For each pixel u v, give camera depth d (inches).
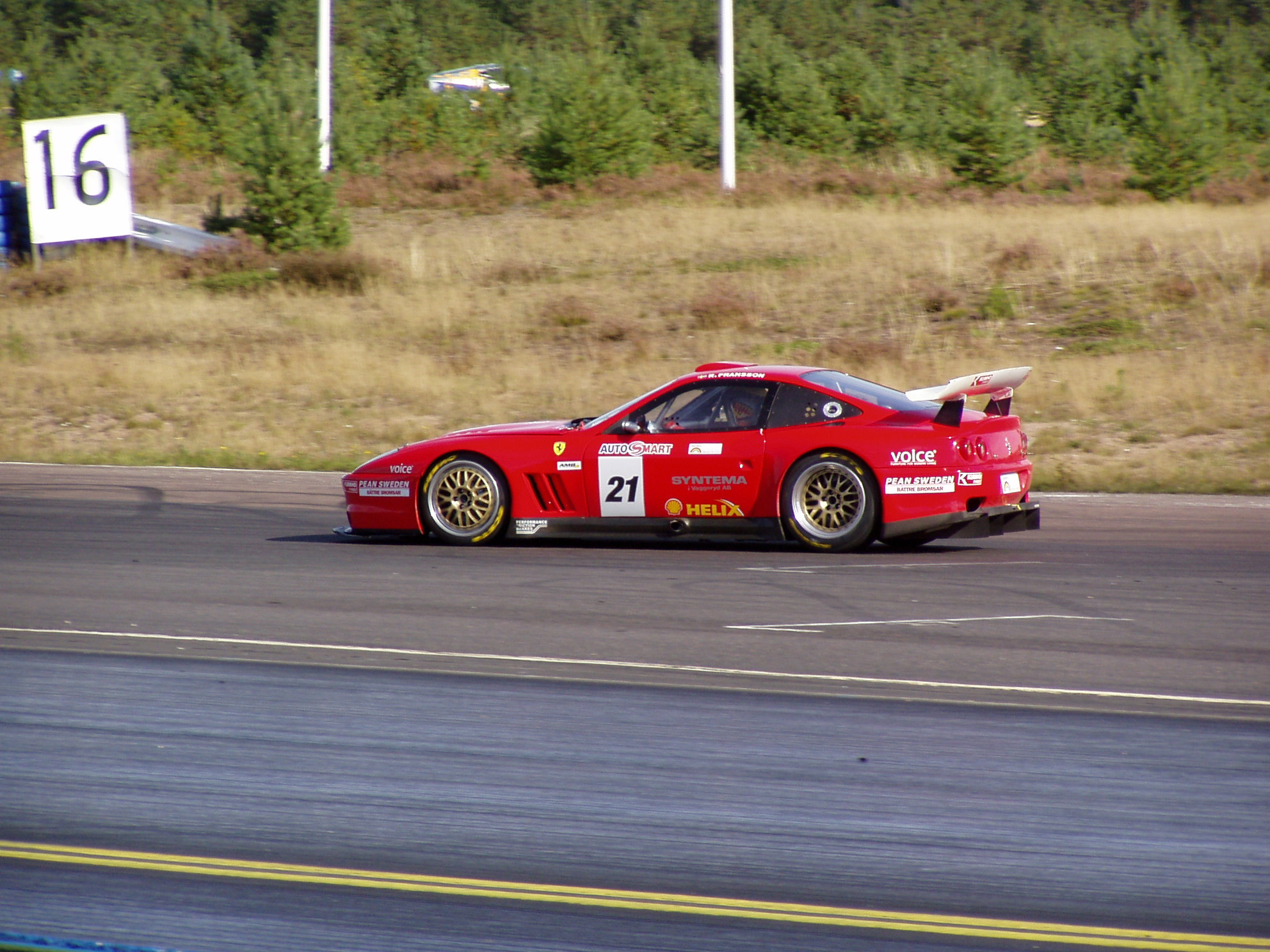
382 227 4805.6
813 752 709.3
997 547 1397.6
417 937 495.2
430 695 821.9
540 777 672.4
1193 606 1082.1
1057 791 647.1
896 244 3934.5
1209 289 3203.7
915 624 1013.2
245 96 7012.8
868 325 3257.9
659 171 5383.9
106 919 511.2
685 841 588.7
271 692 829.8
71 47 7431.1
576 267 4013.3
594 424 1398.9
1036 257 3587.6
